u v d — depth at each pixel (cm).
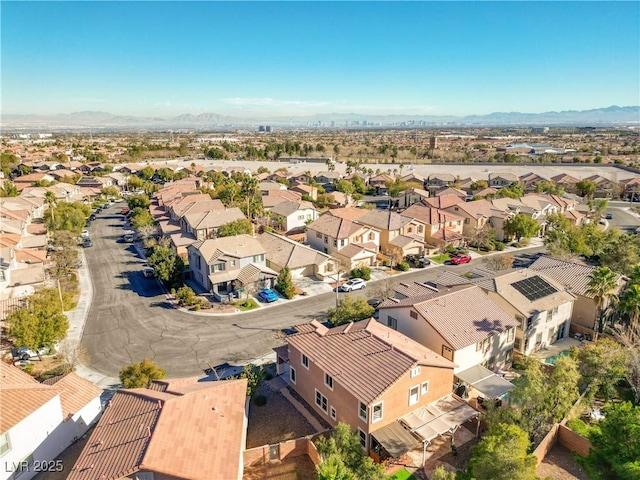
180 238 7044
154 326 4547
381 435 2636
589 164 15838
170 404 2434
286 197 10081
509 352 3762
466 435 2950
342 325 3703
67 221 7812
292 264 5878
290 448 2744
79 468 2134
